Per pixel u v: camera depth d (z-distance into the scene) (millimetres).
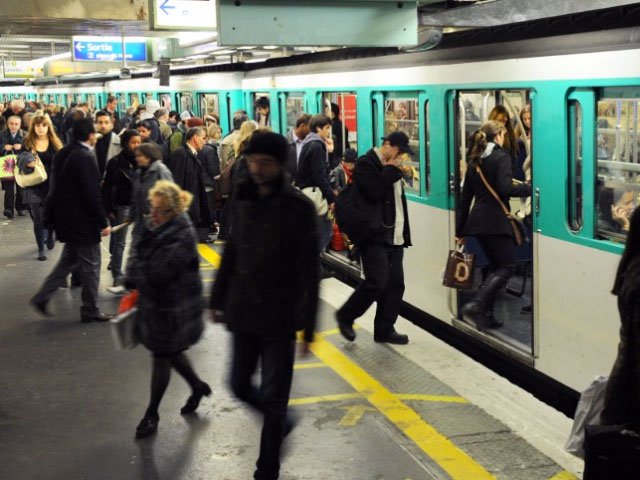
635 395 3475
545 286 6254
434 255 8070
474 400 5625
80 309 7793
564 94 5867
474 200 7297
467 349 7785
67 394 5875
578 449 3961
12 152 13172
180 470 4629
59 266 7598
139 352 6785
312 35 6754
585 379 5898
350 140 10359
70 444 5008
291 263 4074
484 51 6840
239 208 4141
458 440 4902
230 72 15062
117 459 4781
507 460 4625
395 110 8734
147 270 4832
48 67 28047
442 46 7531
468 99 7566
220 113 15812
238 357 4273
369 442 4895
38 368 6453
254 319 4094
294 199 4035
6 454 4887
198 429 5164
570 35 5766
